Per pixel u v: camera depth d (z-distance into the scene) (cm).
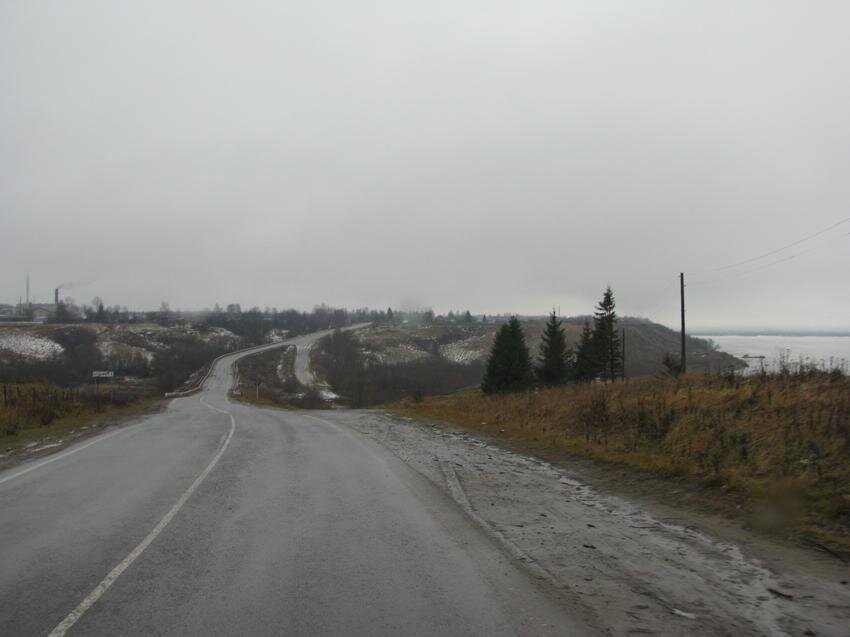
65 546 612
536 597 480
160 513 758
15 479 1007
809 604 468
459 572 538
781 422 1013
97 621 428
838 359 1477
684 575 536
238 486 942
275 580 513
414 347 12700
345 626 421
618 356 5275
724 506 768
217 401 4925
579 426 1518
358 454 1320
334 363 10144
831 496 707
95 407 2716
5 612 444
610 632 416
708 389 1425
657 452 1099
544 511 788
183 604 459
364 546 616
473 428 1888
